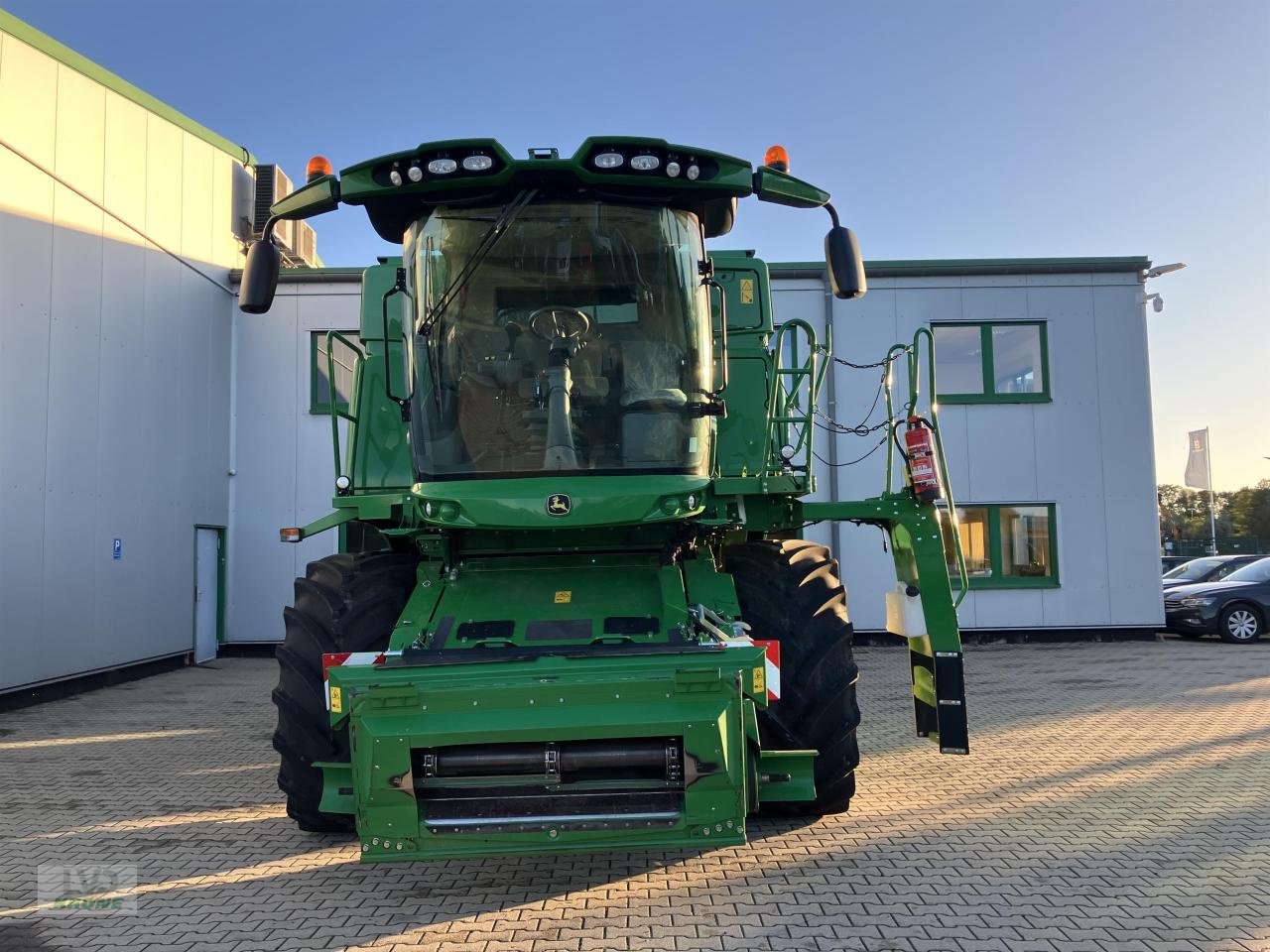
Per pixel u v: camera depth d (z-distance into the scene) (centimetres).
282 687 466
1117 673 1101
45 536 995
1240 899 402
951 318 1450
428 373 446
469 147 416
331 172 475
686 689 358
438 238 445
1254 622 1423
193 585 1308
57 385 1014
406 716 357
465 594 434
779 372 520
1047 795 574
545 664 364
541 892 425
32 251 974
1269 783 594
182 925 394
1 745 784
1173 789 583
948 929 373
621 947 362
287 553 1401
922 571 467
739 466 538
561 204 440
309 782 464
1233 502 6712
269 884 444
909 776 627
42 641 988
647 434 443
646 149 421
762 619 463
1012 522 1449
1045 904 399
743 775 359
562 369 443
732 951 356
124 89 1143
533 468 440
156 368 1212
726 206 468
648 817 353
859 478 1434
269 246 444
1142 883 423
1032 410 1449
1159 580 1433
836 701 453
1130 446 1445
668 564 447
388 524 488
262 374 1419
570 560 452
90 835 527
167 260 1243
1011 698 938
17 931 391
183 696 1040
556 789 360
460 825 352
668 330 448
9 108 941
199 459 1322
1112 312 1455
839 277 438
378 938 377
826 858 463
